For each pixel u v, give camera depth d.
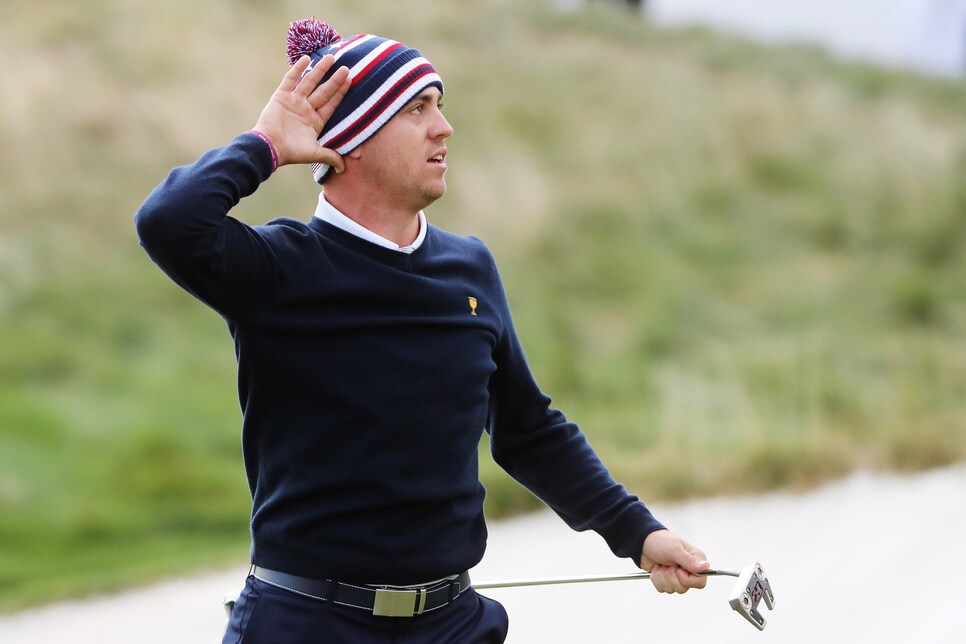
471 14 73.06
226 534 29.94
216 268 9.79
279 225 10.56
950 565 24.31
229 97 54.88
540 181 56.59
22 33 56.22
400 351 10.43
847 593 22.97
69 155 49.81
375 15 68.69
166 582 26.06
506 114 62.22
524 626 21.75
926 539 26.27
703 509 30.14
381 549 10.27
